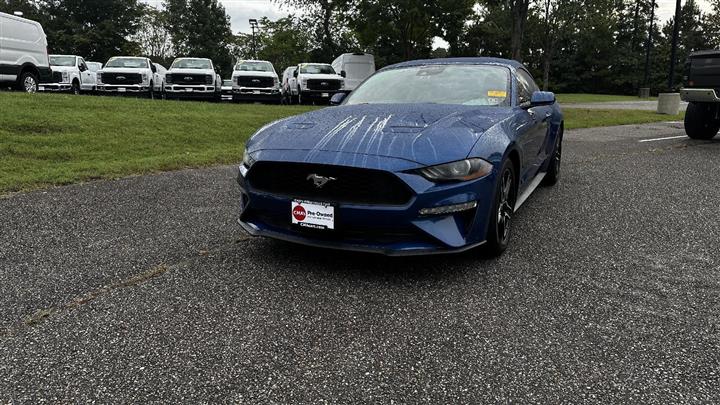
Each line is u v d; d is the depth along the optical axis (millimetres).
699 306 2711
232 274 3113
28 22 14086
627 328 2473
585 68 58281
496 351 2271
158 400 1923
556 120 5527
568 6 35031
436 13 23516
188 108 11859
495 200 3191
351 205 2895
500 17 44812
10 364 2141
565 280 3051
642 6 57406
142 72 18422
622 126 13172
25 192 5027
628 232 4008
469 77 4344
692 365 2164
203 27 61281
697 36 60594
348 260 3361
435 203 2861
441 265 3287
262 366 2148
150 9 59156
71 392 1966
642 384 2033
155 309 2645
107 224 4090
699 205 4816
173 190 5301
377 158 2887
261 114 11992
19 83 13820
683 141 9719
